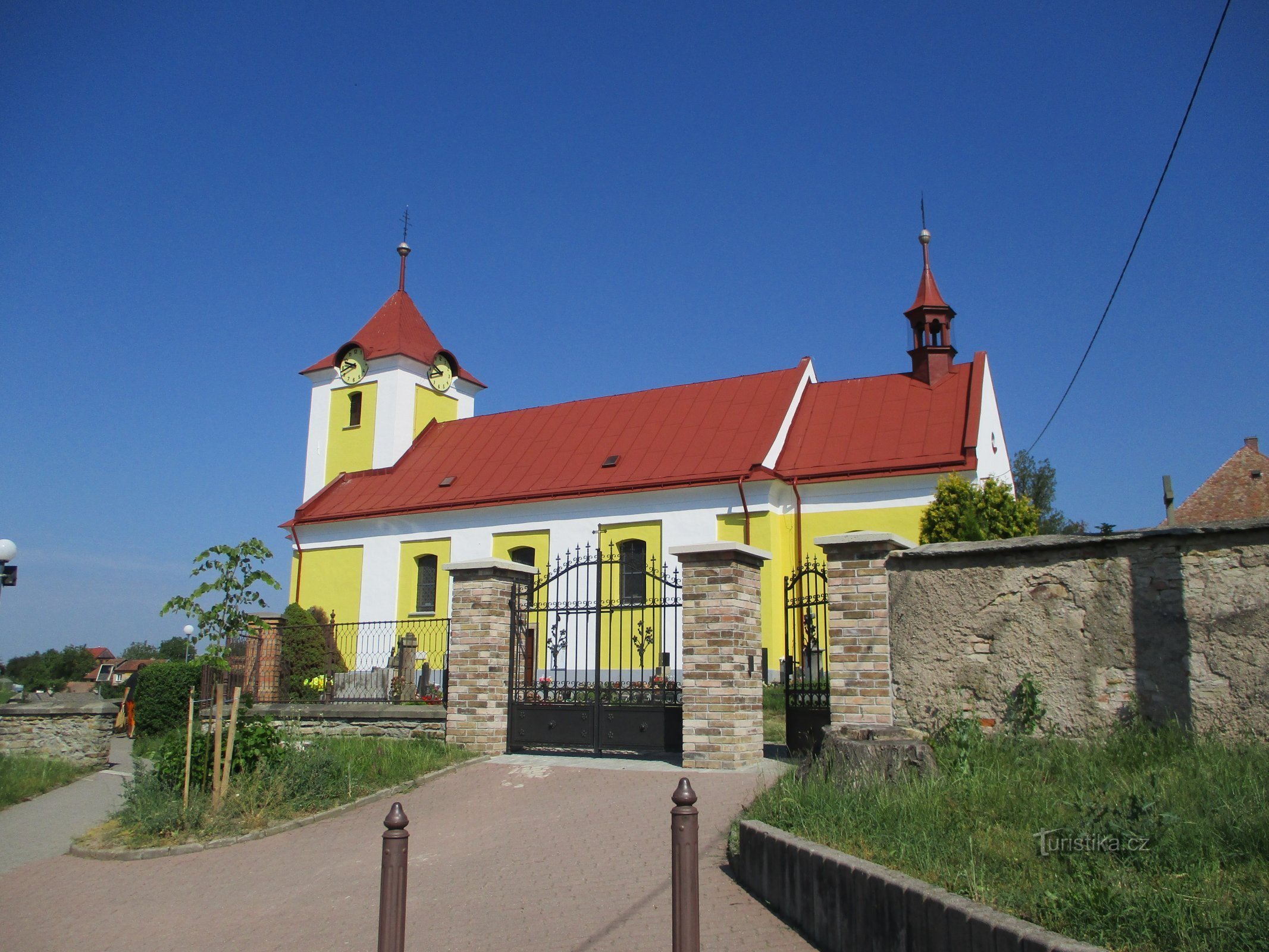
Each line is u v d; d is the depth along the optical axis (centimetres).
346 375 3647
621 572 1530
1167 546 929
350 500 3394
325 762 1205
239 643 1827
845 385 2933
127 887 909
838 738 829
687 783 539
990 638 1007
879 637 1055
